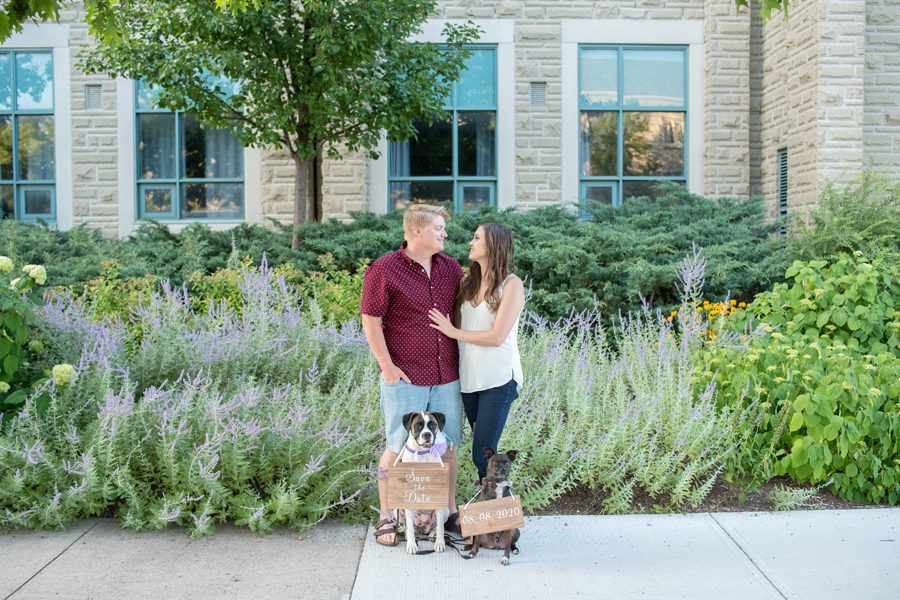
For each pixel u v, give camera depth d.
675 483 5.32
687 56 13.13
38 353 6.20
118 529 4.83
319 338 6.72
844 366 5.63
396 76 10.86
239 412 5.36
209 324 6.90
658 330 8.03
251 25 9.78
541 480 5.41
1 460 4.82
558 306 8.97
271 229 12.48
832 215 9.84
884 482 5.20
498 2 12.95
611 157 13.26
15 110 13.18
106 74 13.06
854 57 11.09
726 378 6.02
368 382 5.75
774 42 12.62
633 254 9.57
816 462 5.16
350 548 4.57
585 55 13.15
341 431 5.38
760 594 3.95
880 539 4.61
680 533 4.75
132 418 5.16
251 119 10.73
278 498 4.78
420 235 4.43
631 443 5.55
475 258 4.52
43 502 4.81
